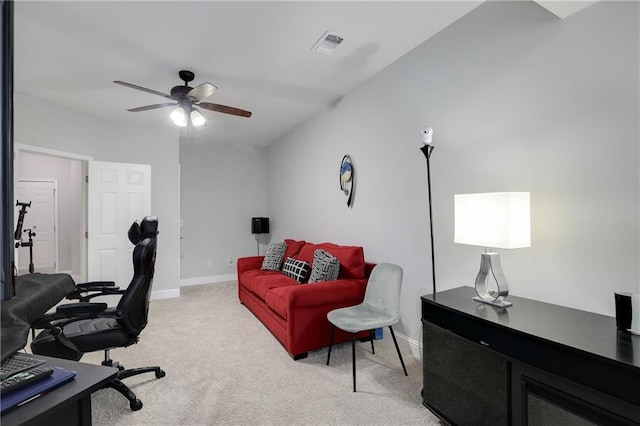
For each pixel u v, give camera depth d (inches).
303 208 187.8
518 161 77.2
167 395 82.7
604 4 62.3
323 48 104.7
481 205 66.1
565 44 68.2
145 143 181.5
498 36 81.5
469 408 62.0
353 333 85.0
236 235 237.3
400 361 98.7
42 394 33.4
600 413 43.2
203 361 102.2
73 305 73.0
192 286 214.7
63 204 243.6
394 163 117.1
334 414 74.7
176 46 101.5
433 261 91.2
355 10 85.9
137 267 83.0
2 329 39.4
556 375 47.6
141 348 112.5
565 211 68.1
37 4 80.4
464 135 90.9
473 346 61.2
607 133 61.9
